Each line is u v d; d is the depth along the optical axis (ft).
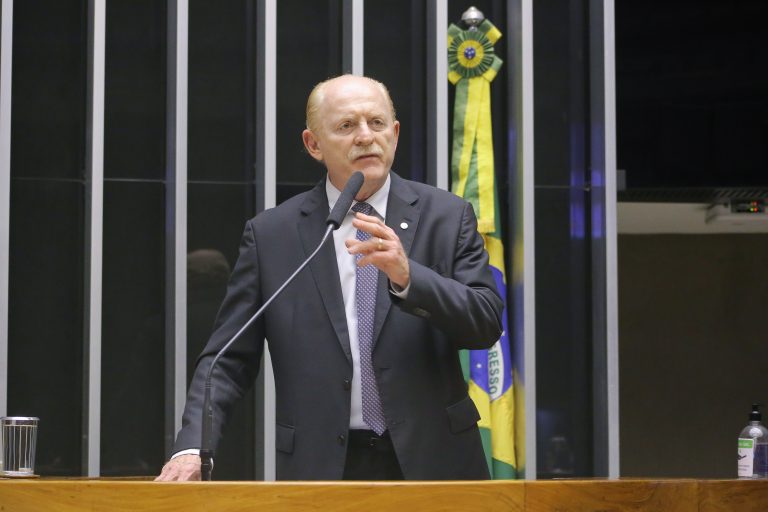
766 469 23.88
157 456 34.04
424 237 19.04
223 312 19.65
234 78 35.24
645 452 56.08
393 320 18.48
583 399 35.32
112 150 34.53
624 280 56.80
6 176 32.99
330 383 18.35
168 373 33.96
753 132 40.24
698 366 56.49
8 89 33.19
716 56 40.34
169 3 34.94
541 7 36.37
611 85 35.37
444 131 34.45
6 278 32.83
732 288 56.54
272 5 34.45
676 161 40.27
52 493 13.94
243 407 34.35
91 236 33.30
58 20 34.53
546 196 35.83
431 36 35.29
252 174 35.06
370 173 18.90
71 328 33.94
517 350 34.88
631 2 40.40
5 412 32.45
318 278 18.94
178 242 33.65
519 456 34.47
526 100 34.91
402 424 18.01
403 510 13.78
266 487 13.67
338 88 19.29
